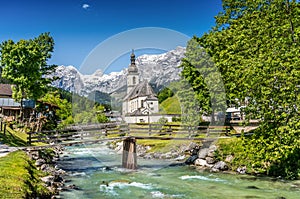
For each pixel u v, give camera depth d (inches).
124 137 668.1
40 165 645.3
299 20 626.2
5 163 511.2
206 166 778.8
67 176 667.4
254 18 709.9
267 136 529.0
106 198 491.2
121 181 607.5
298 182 602.5
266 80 498.0
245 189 557.3
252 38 601.9
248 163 718.5
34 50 1288.1
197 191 542.6
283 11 646.5
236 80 571.5
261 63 503.2
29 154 677.3
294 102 492.7
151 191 539.8
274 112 512.4
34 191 431.8
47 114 1667.1
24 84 1275.8
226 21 942.4
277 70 493.7
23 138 984.9
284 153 509.7
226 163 759.7
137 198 495.8
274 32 569.0
